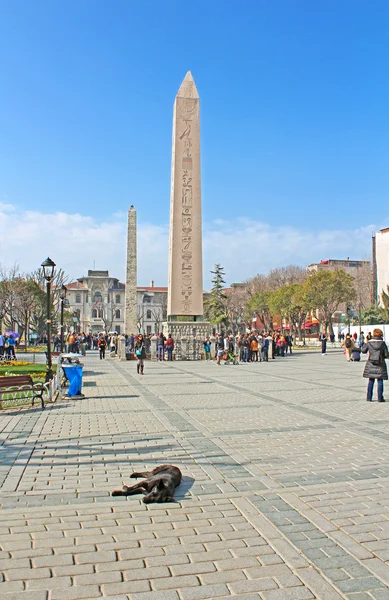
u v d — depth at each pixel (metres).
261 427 9.59
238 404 12.60
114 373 22.78
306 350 51.19
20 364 25.97
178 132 30.92
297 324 67.81
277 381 18.58
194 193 31.47
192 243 31.94
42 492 5.86
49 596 3.61
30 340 63.31
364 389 15.91
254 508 5.30
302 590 3.68
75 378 14.13
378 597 3.58
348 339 33.19
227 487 6.00
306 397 13.93
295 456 7.41
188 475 6.49
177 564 4.09
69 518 5.05
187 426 9.72
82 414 11.29
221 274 65.50
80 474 6.59
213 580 3.83
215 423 10.02
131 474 6.52
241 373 22.48
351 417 10.65
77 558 4.19
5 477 6.42
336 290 53.53
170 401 13.27
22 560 4.15
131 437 8.77
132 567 4.04
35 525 4.87
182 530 4.75
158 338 33.25
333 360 33.84
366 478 6.34
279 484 6.11
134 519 5.03
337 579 3.83
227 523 4.92
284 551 4.30
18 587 3.73
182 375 21.48
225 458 7.32
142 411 11.62
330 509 5.27
